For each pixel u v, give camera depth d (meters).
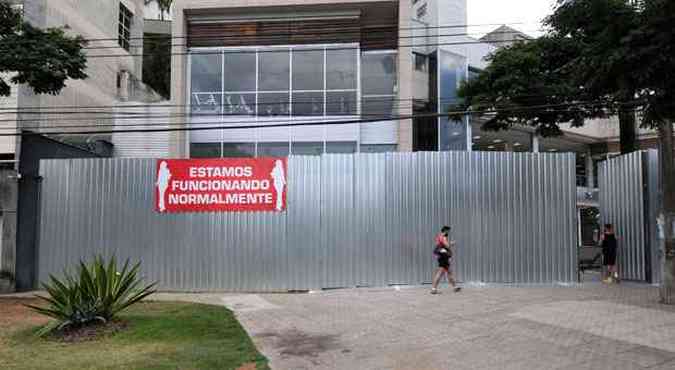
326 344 8.87
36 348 8.71
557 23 16.06
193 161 15.50
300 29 24.39
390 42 24.70
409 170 14.99
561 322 9.80
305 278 14.95
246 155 24.11
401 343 8.80
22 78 13.62
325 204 15.07
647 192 15.44
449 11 31.81
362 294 13.64
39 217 15.98
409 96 24.06
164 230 15.44
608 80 12.24
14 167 21.08
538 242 14.85
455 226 14.80
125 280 10.75
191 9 24.30
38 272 15.77
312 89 24.12
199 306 12.27
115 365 7.59
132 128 27.70
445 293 13.25
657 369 7.13
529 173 15.02
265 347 8.73
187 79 24.53
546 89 18.48
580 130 40.09
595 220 27.56
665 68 10.80
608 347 8.17
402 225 14.87
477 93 20.81
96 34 27.77
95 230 15.66
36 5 22.95
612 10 11.57
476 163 15.00
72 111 24.84
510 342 8.60
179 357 7.96
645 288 14.08
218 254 15.23
